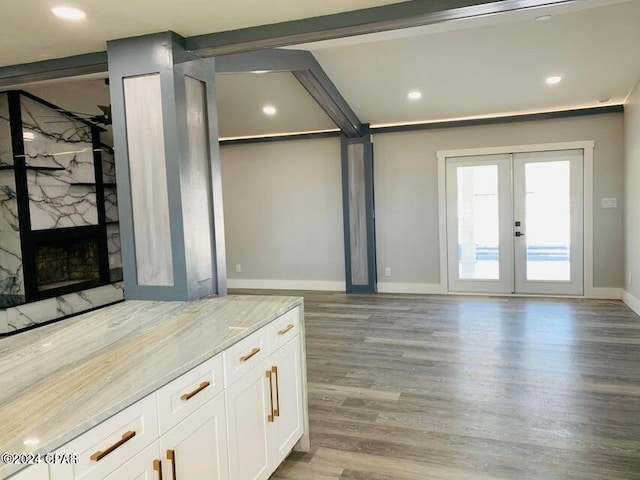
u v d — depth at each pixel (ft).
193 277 9.22
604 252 19.89
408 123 21.80
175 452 5.23
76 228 20.11
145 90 9.02
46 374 5.17
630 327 15.53
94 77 15.67
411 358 13.32
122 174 9.24
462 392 10.88
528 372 11.94
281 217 24.88
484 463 7.98
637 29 13.08
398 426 9.39
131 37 8.93
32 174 18.07
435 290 22.41
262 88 17.57
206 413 5.79
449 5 7.98
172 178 8.91
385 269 23.09
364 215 22.65
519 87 17.37
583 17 12.46
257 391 7.01
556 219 20.58
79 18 7.93
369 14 8.29
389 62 15.24
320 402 10.62
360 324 17.21
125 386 4.78
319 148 23.88
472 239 21.83
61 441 3.84
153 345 6.14
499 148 20.93
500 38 13.60
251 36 8.88
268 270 25.39
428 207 22.21
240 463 6.51
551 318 17.01
